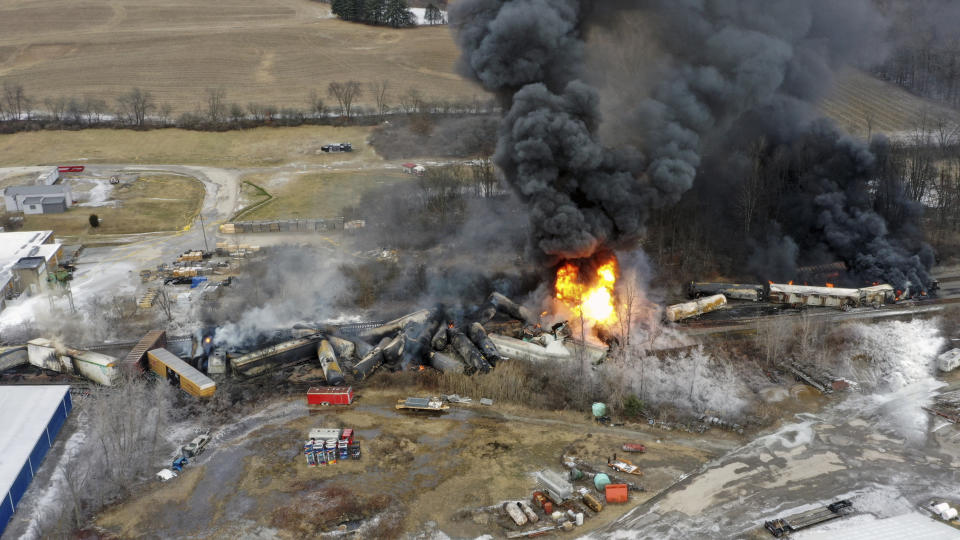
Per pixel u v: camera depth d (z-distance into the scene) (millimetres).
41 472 62500
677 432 67188
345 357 79938
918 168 124875
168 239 121562
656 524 55750
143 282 103375
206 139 176125
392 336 83375
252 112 187125
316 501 58406
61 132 179000
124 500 58969
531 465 62656
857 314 88938
